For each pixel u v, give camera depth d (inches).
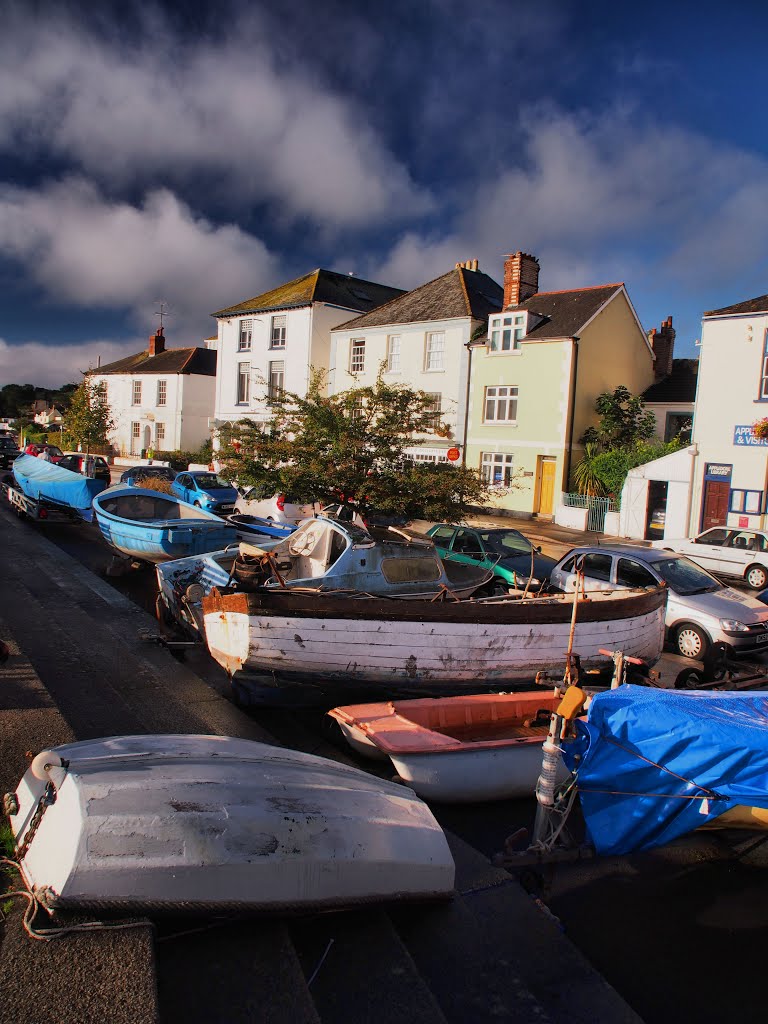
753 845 212.4
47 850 133.3
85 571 549.6
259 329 1477.6
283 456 556.1
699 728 173.3
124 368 2065.7
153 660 347.6
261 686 277.6
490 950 162.7
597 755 178.4
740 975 165.5
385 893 159.3
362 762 256.5
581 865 210.5
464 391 1162.6
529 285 1212.5
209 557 388.8
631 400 1069.8
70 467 904.3
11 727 241.1
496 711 270.8
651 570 448.1
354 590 316.5
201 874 132.3
